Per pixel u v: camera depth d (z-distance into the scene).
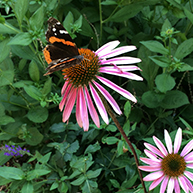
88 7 0.36
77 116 0.19
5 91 0.29
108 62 0.20
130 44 0.38
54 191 0.29
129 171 0.26
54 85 0.32
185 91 0.36
